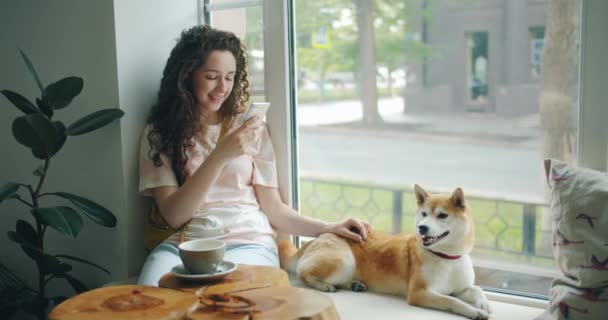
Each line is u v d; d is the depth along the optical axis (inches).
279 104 70.4
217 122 68.6
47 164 64.7
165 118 65.2
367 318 51.8
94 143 69.2
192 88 66.1
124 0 66.2
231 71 64.5
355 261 60.6
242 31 73.4
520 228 70.1
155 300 42.1
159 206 63.6
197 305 41.7
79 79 62.8
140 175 65.7
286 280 49.4
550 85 60.8
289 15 69.4
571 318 46.9
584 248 47.1
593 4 52.1
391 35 112.0
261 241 64.3
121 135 67.0
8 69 75.2
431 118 107.9
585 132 54.3
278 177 71.7
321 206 81.4
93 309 40.5
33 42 72.3
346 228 63.3
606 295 46.0
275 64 69.9
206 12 76.2
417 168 104.3
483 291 60.7
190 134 64.9
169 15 72.0
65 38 69.5
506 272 67.0
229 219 64.1
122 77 66.7
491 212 72.8
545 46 60.5
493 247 71.7
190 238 63.0
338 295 58.4
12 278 79.0
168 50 72.4
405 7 111.2
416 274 55.6
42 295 68.2
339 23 106.9
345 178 84.0
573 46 58.6
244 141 58.8
